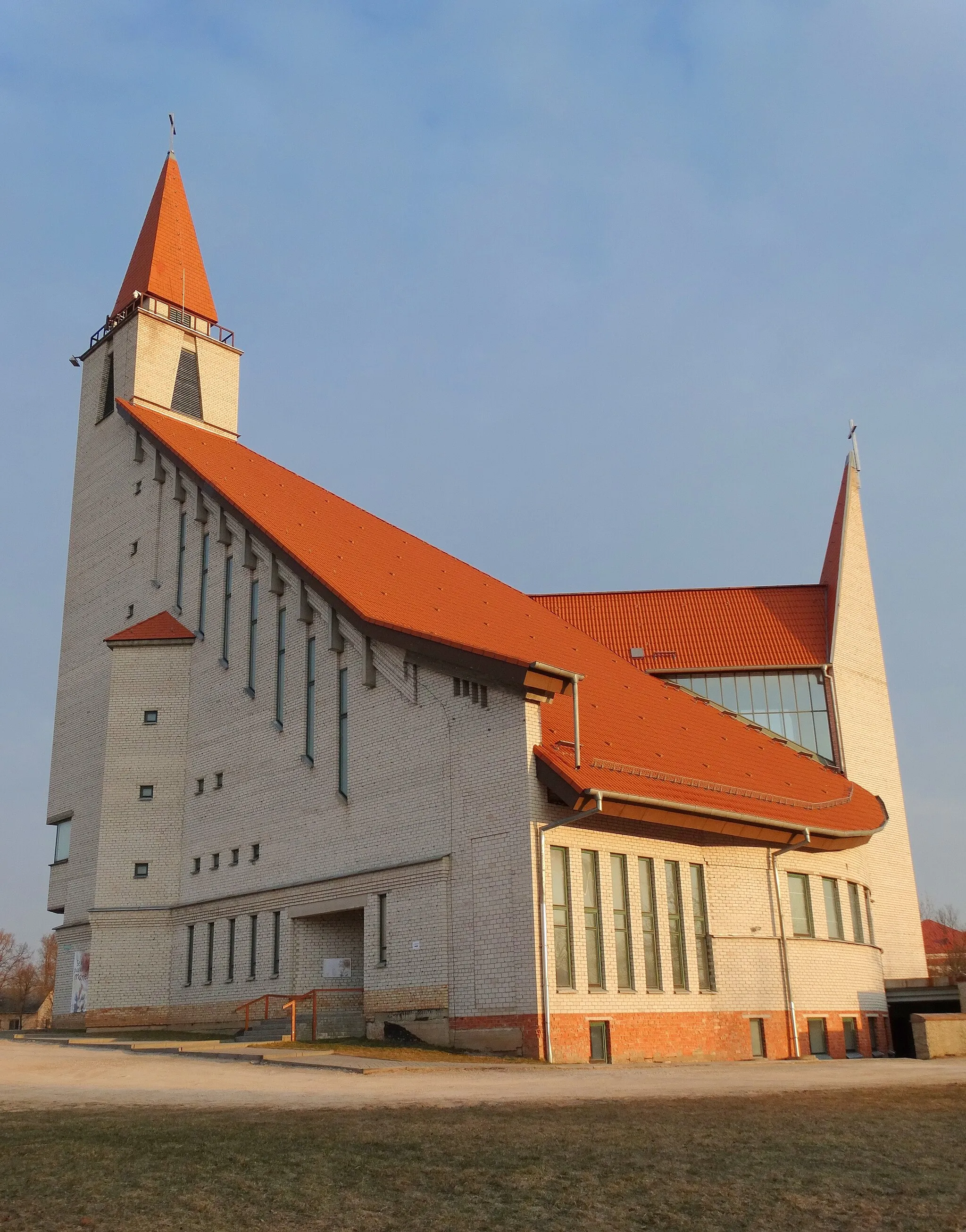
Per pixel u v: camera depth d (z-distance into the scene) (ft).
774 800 105.19
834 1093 54.39
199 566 130.52
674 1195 32.07
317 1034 98.78
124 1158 34.83
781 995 101.86
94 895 124.57
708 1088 57.41
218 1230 28.30
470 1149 36.88
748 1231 29.12
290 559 111.65
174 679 128.36
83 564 152.87
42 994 411.34
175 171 172.35
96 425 157.28
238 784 117.08
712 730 122.93
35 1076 62.44
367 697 101.91
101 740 138.51
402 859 94.38
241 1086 57.26
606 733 97.60
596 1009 84.89
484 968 85.15
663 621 161.89
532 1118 43.60
